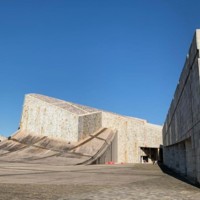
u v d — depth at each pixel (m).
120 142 75.12
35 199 9.01
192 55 14.27
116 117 77.19
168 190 11.98
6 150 66.12
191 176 18.58
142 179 18.67
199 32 13.01
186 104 17.55
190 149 19.22
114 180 17.80
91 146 64.88
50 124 78.44
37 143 71.62
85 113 78.00
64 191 11.40
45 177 20.14
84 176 21.75
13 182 15.44
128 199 9.13
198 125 13.41
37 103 83.88
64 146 68.00
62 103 88.38
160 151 88.44
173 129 27.70
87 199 9.10
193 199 9.30
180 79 20.06
